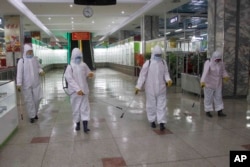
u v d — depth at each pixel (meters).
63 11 13.27
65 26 20.36
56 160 3.38
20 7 12.20
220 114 5.55
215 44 7.61
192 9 14.41
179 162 3.27
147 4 12.38
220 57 5.36
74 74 4.45
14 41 13.53
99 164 3.25
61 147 3.83
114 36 27.66
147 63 4.64
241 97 7.65
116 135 4.34
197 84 7.87
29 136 4.35
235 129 4.60
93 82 12.74
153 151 3.63
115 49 23.42
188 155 3.48
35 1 10.98
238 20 7.36
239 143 3.91
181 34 22.47
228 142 3.95
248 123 4.97
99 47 30.02
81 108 4.53
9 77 10.76
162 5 11.29
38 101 5.31
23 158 3.45
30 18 14.43
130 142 4.00
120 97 8.20
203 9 14.39
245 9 7.36
